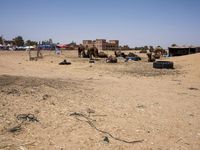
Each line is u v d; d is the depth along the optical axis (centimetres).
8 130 846
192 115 1175
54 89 1616
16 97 1298
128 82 2302
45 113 1060
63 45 13312
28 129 871
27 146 743
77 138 828
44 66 3881
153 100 1489
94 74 2936
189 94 1758
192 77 2870
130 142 825
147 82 2369
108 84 2089
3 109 1065
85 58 5706
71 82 2053
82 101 1331
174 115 1167
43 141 787
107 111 1169
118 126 968
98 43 13350
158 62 3856
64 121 979
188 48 7269
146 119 1081
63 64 4222
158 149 786
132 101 1426
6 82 1797
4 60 4872
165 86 2139
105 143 802
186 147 809
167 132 934
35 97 1329
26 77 2227
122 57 5722
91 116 1073
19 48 11725
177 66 4188
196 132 945
